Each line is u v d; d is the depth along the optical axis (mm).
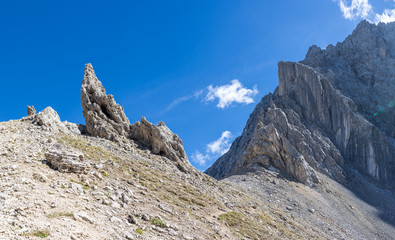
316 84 185750
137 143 75938
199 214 45781
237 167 132500
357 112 189375
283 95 184875
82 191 33219
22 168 34031
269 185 110312
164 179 57094
